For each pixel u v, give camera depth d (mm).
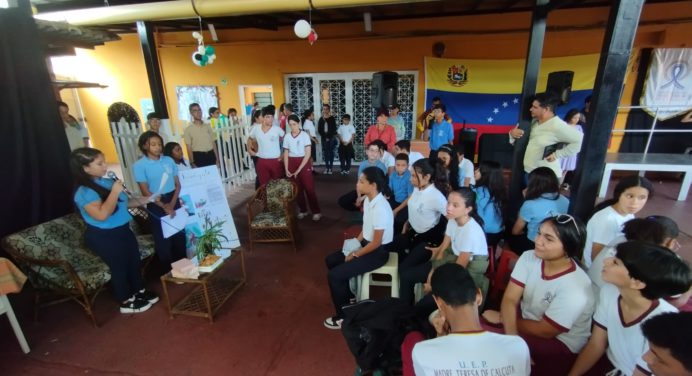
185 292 3117
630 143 6332
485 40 6469
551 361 1676
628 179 1967
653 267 1242
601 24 5887
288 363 2264
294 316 2740
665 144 6195
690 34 5668
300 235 4285
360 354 1753
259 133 4508
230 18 5797
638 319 1345
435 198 2779
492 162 2865
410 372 1503
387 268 2602
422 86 6977
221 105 7883
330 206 5340
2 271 2223
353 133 7152
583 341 1652
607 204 2127
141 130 4836
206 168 3619
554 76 3998
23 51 3029
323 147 7191
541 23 3270
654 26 5754
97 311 2871
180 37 7578
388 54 6914
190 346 2436
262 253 3830
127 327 2656
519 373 1152
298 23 4469
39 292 2717
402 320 1815
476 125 6906
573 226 1575
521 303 1903
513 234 2867
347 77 7344
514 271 1853
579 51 6191
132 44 7742
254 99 8328
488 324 1926
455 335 1181
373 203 2533
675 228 1680
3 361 2334
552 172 2613
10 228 3018
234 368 2230
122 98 8180
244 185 6527
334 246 3967
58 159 3344
